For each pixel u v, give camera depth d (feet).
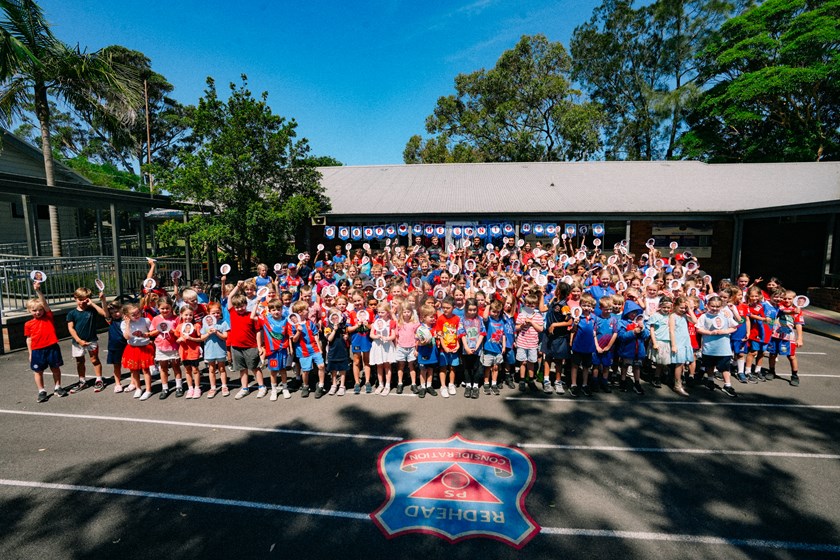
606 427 18.49
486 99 116.57
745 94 87.61
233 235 47.34
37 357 21.79
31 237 37.88
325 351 26.30
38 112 41.68
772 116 99.30
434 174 74.13
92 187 39.91
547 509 13.00
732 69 98.48
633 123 116.78
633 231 59.62
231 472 15.24
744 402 21.09
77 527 12.43
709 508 12.98
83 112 46.50
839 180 62.44
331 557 11.13
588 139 102.37
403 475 14.92
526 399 21.85
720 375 25.21
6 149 52.47
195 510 13.16
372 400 22.00
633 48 113.91
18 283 33.68
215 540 11.82
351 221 59.57
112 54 45.32
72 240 58.49
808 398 21.48
